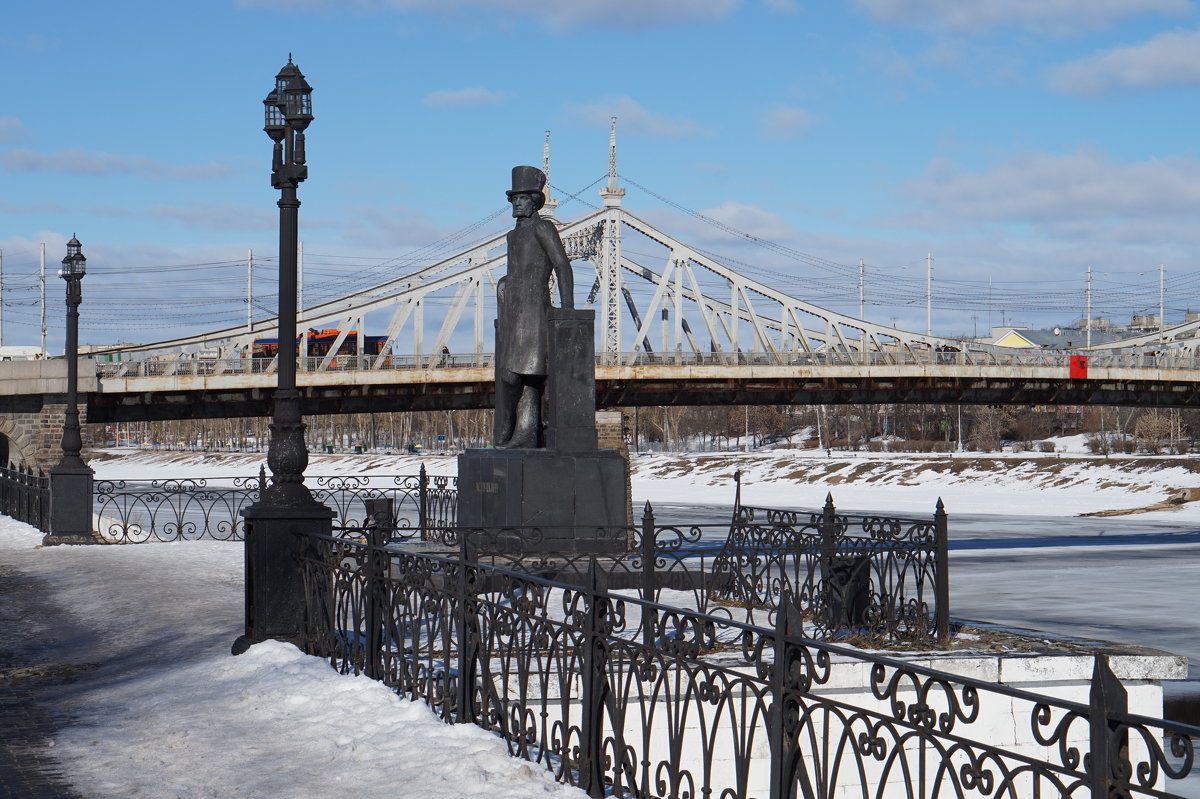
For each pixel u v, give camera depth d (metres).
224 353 49.66
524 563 13.89
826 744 5.18
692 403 50.28
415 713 8.23
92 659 11.48
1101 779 3.75
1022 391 52.00
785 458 83.31
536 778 6.86
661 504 63.25
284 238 11.71
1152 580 30.44
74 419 25.23
